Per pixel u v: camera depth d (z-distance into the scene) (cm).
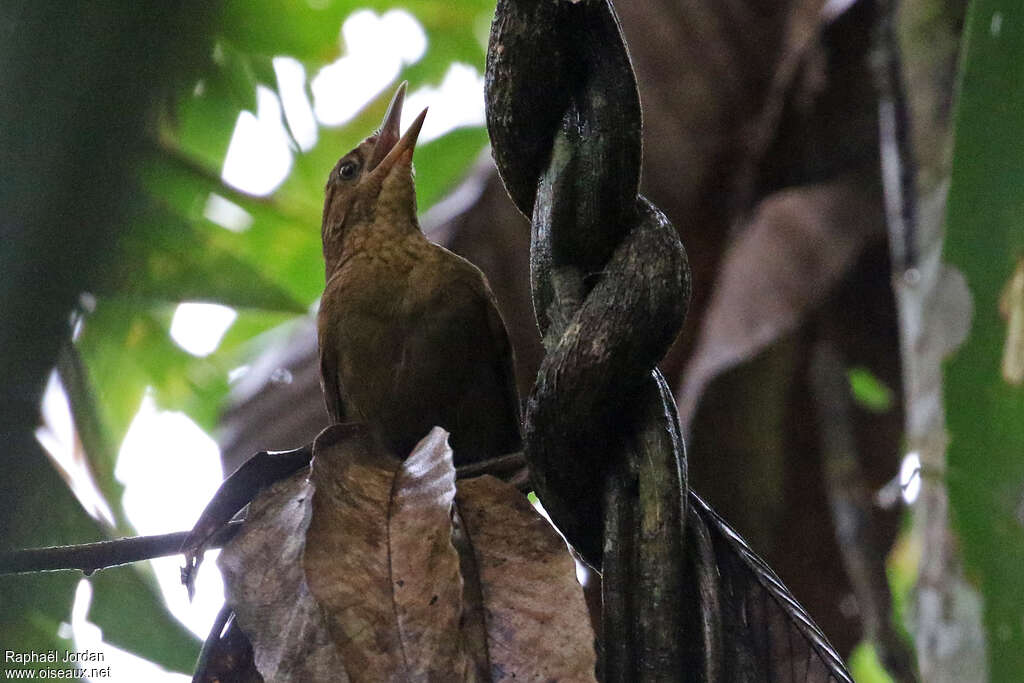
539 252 338
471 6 1209
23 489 171
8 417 167
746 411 859
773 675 331
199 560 347
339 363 730
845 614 843
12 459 169
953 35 698
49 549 343
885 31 729
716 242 891
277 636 308
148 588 728
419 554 312
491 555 326
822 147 896
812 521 848
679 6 929
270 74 923
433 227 869
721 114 909
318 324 737
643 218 336
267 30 922
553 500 334
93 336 720
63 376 618
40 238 166
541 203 339
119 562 353
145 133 174
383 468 338
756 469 852
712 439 853
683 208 895
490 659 309
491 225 859
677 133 906
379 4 1182
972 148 514
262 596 315
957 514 523
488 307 714
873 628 808
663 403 329
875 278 891
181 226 703
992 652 531
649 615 307
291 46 1021
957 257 522
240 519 379
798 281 814
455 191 939
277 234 1064
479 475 368
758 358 870
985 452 518
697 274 884
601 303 321
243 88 912
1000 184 512
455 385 705
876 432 888
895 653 799
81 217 168
